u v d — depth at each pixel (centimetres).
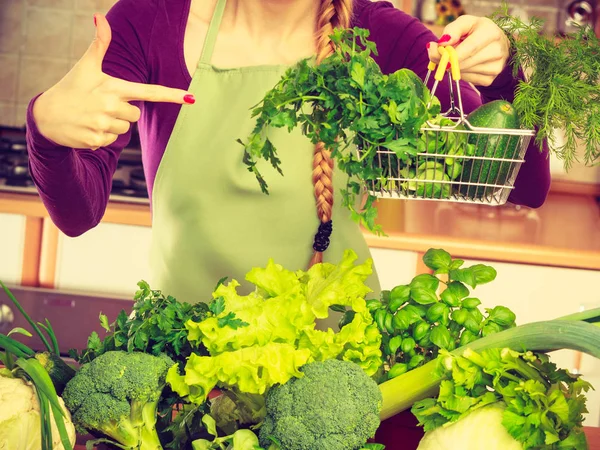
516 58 113
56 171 122
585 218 312
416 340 101
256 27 148
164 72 149
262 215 147
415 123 92
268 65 145
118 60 146
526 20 330
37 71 343
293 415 87
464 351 93
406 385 96
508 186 102
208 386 91
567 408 89
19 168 303
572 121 107
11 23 340
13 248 290
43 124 113
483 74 115
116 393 90
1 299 287
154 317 96
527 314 280
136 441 92
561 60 109
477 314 101
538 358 96
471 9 329
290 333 94
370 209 98
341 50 97
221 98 146
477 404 91
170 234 152
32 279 291
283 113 94
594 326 90
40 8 339
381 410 96
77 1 339
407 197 101
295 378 90
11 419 87
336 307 108
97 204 143
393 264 278
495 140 99
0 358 96
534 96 107
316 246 145
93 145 112
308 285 105
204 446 91
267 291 103
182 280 153
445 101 145
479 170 100
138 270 290
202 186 146
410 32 152
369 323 101
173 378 92
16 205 286
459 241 276
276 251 150
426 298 102
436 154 97
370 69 93
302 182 146
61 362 98
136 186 305
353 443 87
